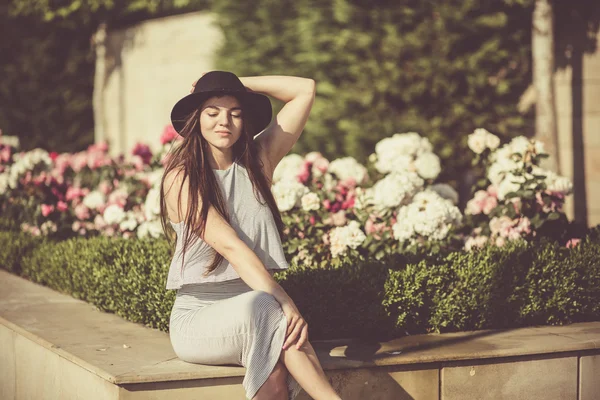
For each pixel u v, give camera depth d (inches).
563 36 390.9
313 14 406.3
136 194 289.0
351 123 387.9
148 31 580.1
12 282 271.0
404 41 377.4
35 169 323.3
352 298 193.3
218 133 162.1
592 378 190.2
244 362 155.9
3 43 544.4
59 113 559.2
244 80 177.9
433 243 225.3
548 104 347.9
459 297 199.0
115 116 610.5
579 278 211.9
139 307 205.6
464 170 378.9
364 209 237.9
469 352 179.0
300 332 153.5
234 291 163.8
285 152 177.8
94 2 534.9
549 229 244.2
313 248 229.3
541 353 184.7
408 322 196.1
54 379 185.0
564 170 393.7
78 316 217.2
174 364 165.5
